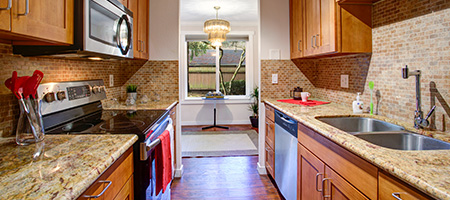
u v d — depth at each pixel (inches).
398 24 58.6
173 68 103.3
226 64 212.7
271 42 104.3
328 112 70.3
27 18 35.1
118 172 39.9
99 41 52.9
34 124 41.9
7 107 47.3
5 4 30.8
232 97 208.8
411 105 55.6
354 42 67.3
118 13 63.0
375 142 48.7
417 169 28.9
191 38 198.4
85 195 28.7
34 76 40.9
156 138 59.2
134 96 93.8
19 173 28.7
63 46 47.3
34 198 22.7
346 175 41.9
